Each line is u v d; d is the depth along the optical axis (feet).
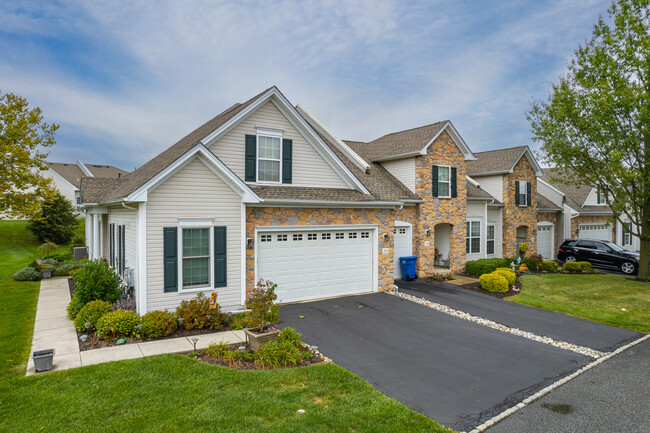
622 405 21.24
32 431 16.65
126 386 20.88
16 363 24.04
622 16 52.60
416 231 59.72
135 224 33.96
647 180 54.34
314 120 67.15
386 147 67.51
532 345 31.35
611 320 39.65
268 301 28.58
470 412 19.98
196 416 18.07
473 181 77.51
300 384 21.95
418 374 24.66
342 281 45.62
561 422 19.24
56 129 62.39
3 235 106.83
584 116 57.47
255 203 37.86
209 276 35.19
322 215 43.21
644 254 59.98
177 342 28.22
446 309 41.39
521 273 65.10
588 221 95.25
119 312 29.84
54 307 38.73
